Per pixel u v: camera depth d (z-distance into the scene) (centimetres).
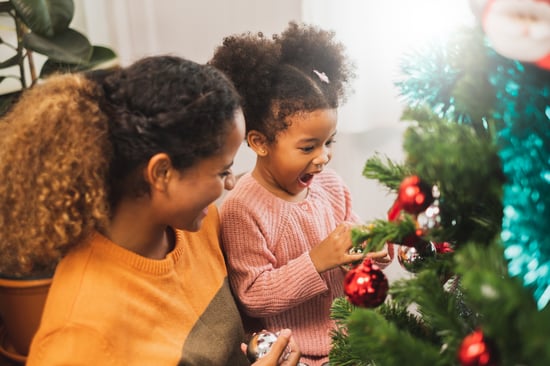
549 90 47
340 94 101
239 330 87
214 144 68
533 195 45
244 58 93
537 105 47
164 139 65
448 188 49
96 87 67
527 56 41
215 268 88
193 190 70
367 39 154
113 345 65
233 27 183
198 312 81
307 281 90
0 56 151
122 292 69
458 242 54
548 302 47
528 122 47
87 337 63
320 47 98
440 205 52
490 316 40
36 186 64
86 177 64
